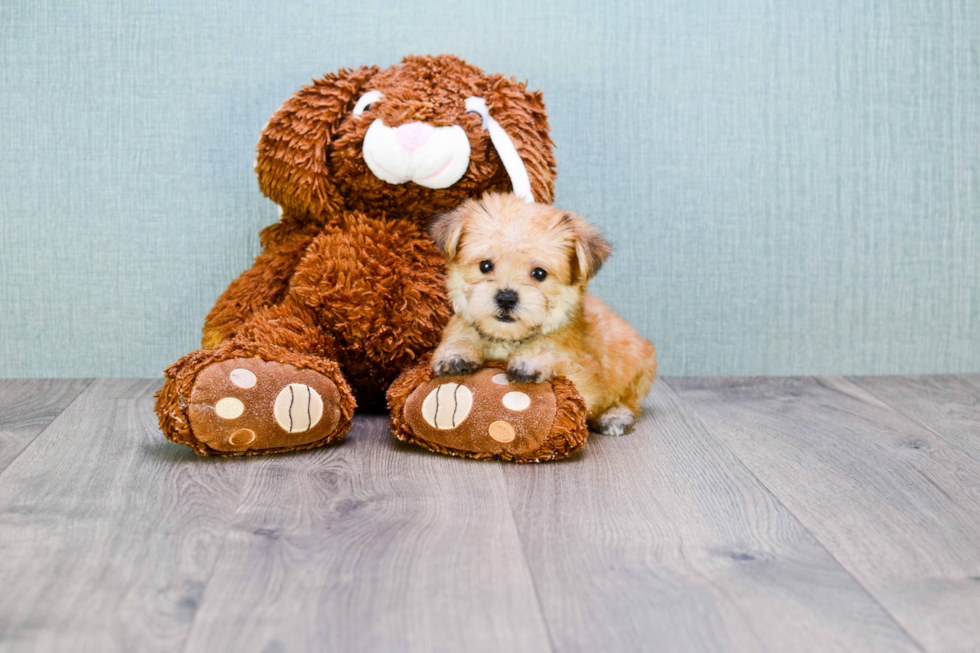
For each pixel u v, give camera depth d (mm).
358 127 1511
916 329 2078
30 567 941
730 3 1947
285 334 1451
